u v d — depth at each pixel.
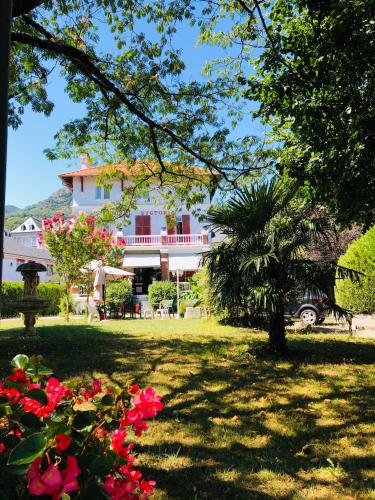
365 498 3.12
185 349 9.55
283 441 4.26
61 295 27.31
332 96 7.37
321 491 3.25
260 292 7.86
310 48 7.11
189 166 10.98
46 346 9.95
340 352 9.16
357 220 9.04
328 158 7.22
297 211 8.71
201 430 4.57
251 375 7.05
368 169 6.95
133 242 35.78
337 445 4.12
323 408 5.29
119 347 9.87
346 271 8.58
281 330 8.98
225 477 3.49
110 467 1.48
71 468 1.37
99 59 8.72
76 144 10.04
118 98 8.91
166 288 26.14
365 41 6.30
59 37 9.32
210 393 5.99
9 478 1.48
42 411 1.71
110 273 21.78
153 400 1.76
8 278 32.41
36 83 9.48
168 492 3.23
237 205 8.51
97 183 11.80
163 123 9.88
